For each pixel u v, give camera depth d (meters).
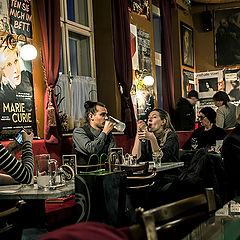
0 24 4.23
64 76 5.44
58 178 2.41
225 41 11.55
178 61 10.38
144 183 2.77
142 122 3.83
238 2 11.41
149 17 8.16
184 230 1.15
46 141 4.45
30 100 4.59
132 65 7.11
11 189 2.40
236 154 2.61
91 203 2.13
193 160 2.94
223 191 2.69
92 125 3.87
